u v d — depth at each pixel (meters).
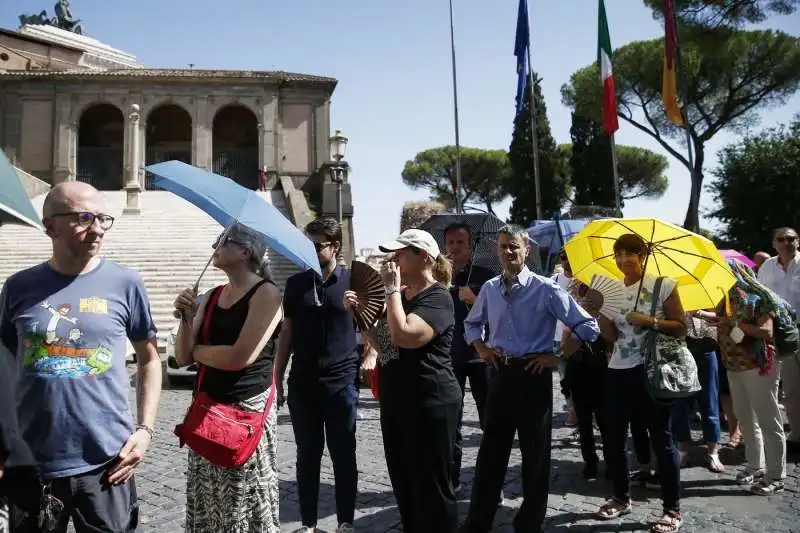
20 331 2.54
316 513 4.00
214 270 16.69
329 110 32.53
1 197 1.75
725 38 23.77
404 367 3.39
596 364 5.21
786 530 4.04
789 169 25.59
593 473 5.34
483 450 4.02
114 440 2.60
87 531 2.51
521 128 39.69
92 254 2.63
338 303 4.04
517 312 3.97
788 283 6.53
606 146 38.50
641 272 4.32
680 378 3.97
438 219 5.93
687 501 4.66
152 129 33.84
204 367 2.94
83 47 38.19
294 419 4.03
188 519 2.89
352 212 21.69
